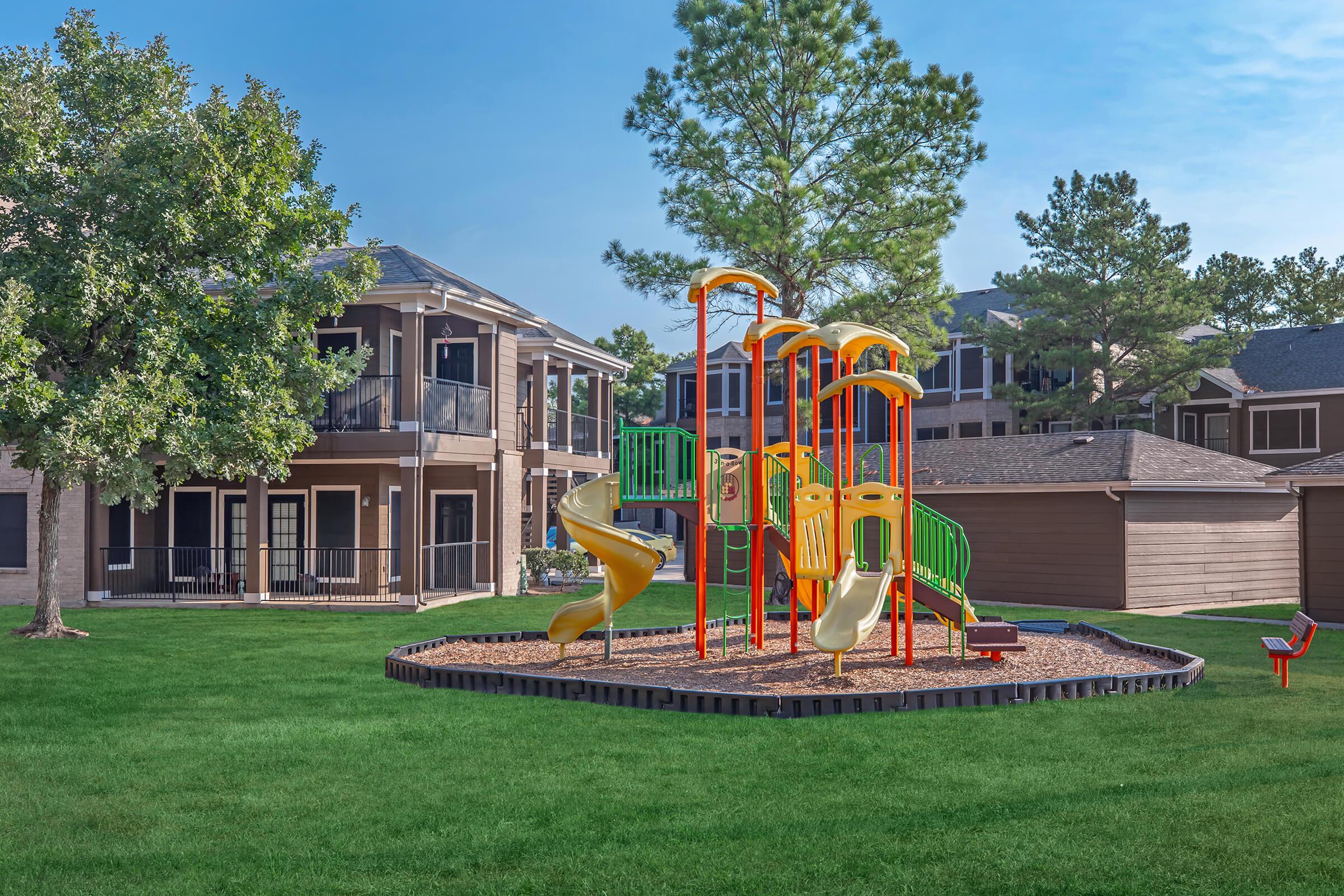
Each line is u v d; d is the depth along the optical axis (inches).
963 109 1074.1
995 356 1657.2
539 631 693.9
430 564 1014.4
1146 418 1617.9
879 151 1091.9
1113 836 267.3
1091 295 1551.4
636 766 344.2
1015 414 1732.3
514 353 1115.9
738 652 592.1
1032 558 975.6
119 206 709.9
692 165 1142.3
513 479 1096.8
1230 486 959.6
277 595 989.8
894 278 1120.2
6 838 275.4
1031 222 1662.2
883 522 571.8
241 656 617.0
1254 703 442.9
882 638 652.1
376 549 938.7
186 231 689.6
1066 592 952.3
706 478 589.9
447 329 1027.3
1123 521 916.6
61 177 697.0
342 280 777.6
